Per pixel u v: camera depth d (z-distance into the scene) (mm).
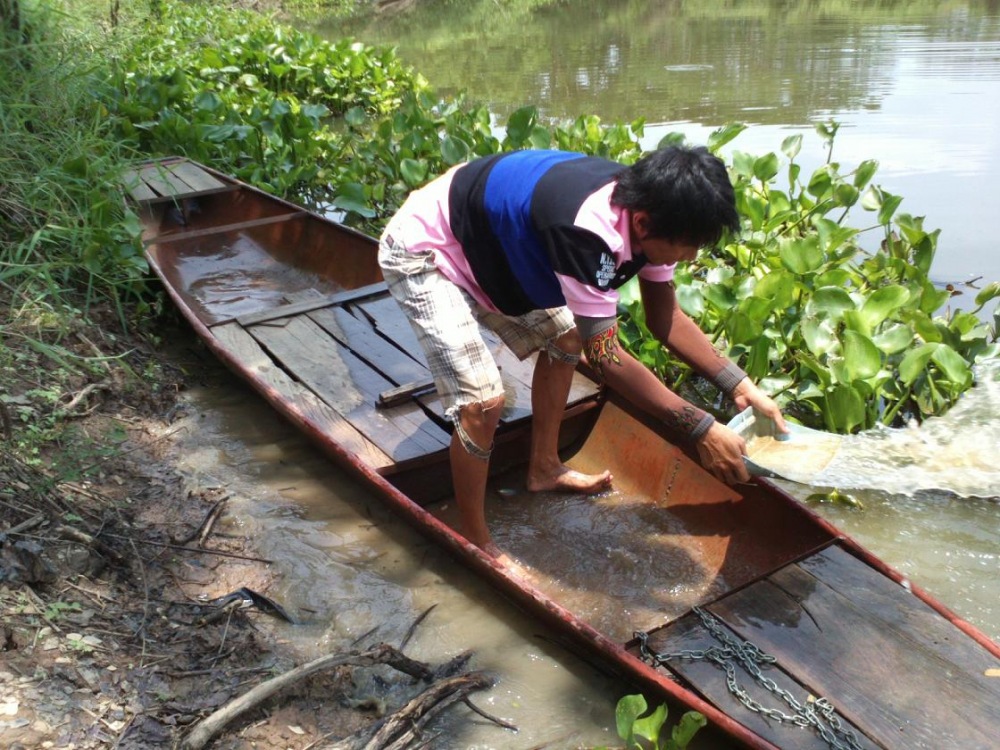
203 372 4535
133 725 2496
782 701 2543
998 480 3795
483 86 10109
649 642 2742
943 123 7809
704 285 4723
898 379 4336
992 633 3080
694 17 14258
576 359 3414
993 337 4711
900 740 2424
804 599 2850
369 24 16016
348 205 6199
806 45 11227
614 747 2639
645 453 3697
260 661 2840
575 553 3410
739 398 3221
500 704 2779
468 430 3080
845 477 3389
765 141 7453
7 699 2455
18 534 3010
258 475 3779
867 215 6207
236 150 7211
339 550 3395
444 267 3064
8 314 4316
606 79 10055
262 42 10570
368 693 2775
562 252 2664
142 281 4762
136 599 2980
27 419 3699
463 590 3236
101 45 7738
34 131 5590
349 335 4441
